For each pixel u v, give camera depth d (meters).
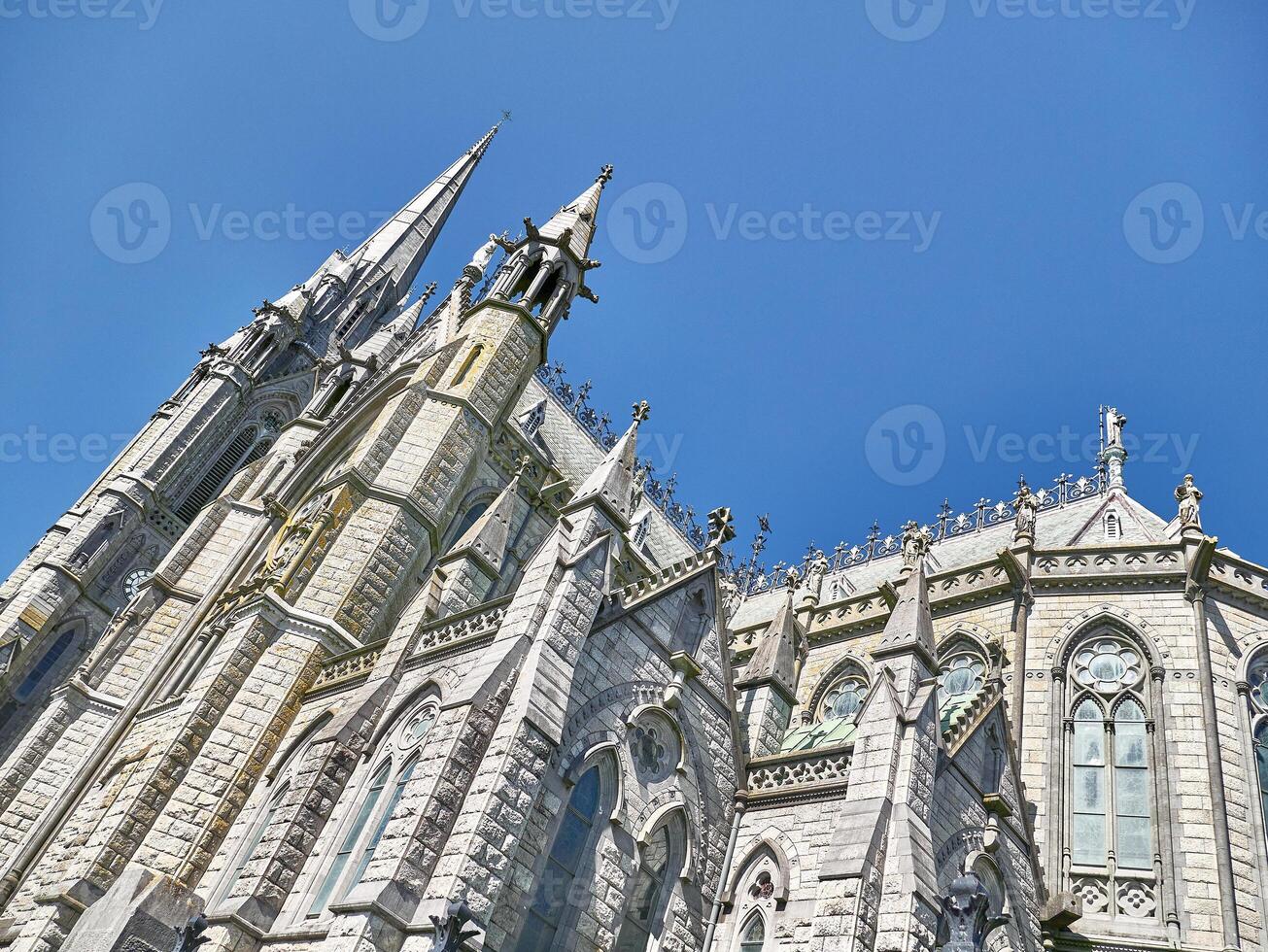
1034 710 33.16
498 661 22.05
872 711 23.66
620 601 24.62
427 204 88.06
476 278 48.28
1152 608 34.00
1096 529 40.66
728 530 28.14
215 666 31.06
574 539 24.66
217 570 47.16
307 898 22.36
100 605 57.59
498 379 39.66
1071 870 29.50
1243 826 28.89
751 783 25.89
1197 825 29.00
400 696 25.45
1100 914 28.53
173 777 28.80
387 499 34.84
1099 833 30.12
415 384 38.78
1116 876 29.03
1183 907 27.80
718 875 24.33
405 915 18.62
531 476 41.28
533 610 23.09
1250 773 29.94
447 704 22.02
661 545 51.75
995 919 18.14
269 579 32.09
